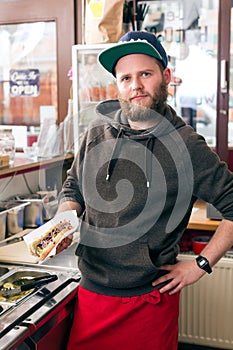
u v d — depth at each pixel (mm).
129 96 1578
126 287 1610
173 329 1689
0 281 1829
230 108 2893
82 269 1695
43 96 3105
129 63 1565
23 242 2229
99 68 2637
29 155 2504
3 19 3082
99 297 1652
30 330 1514
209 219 2525
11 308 1598
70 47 2994
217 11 2895
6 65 3146
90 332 1675
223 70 2828
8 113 3195
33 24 3051
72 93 2848
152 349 1647
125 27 2822
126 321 1637
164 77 1618
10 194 2459
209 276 2602
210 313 2641
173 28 2980
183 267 1635
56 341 1718
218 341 2654
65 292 1753
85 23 2742
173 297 1668
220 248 1623
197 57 2959
